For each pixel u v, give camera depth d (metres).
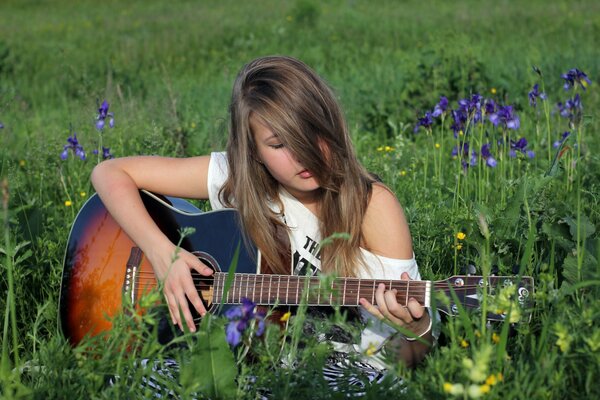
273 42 13.78
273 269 2.86
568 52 10.29
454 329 2.33
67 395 2.21
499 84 7.63
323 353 2.22
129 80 10.26
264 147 2.59
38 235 3.67
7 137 6.34
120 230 3.12
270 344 2.27
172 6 23.23
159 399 2.32
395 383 2.31
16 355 2.51
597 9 16.23
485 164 4.02
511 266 3.15
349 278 2.70
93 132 5.89
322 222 2.77
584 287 2.61
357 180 2.70
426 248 3.45
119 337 2.31
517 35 12.98
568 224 2.93
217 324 2.20
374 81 8.91
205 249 2.97
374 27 15.28
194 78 10.68
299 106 2.54
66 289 3.09
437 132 6.00
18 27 18.83
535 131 5.76
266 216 2.81
